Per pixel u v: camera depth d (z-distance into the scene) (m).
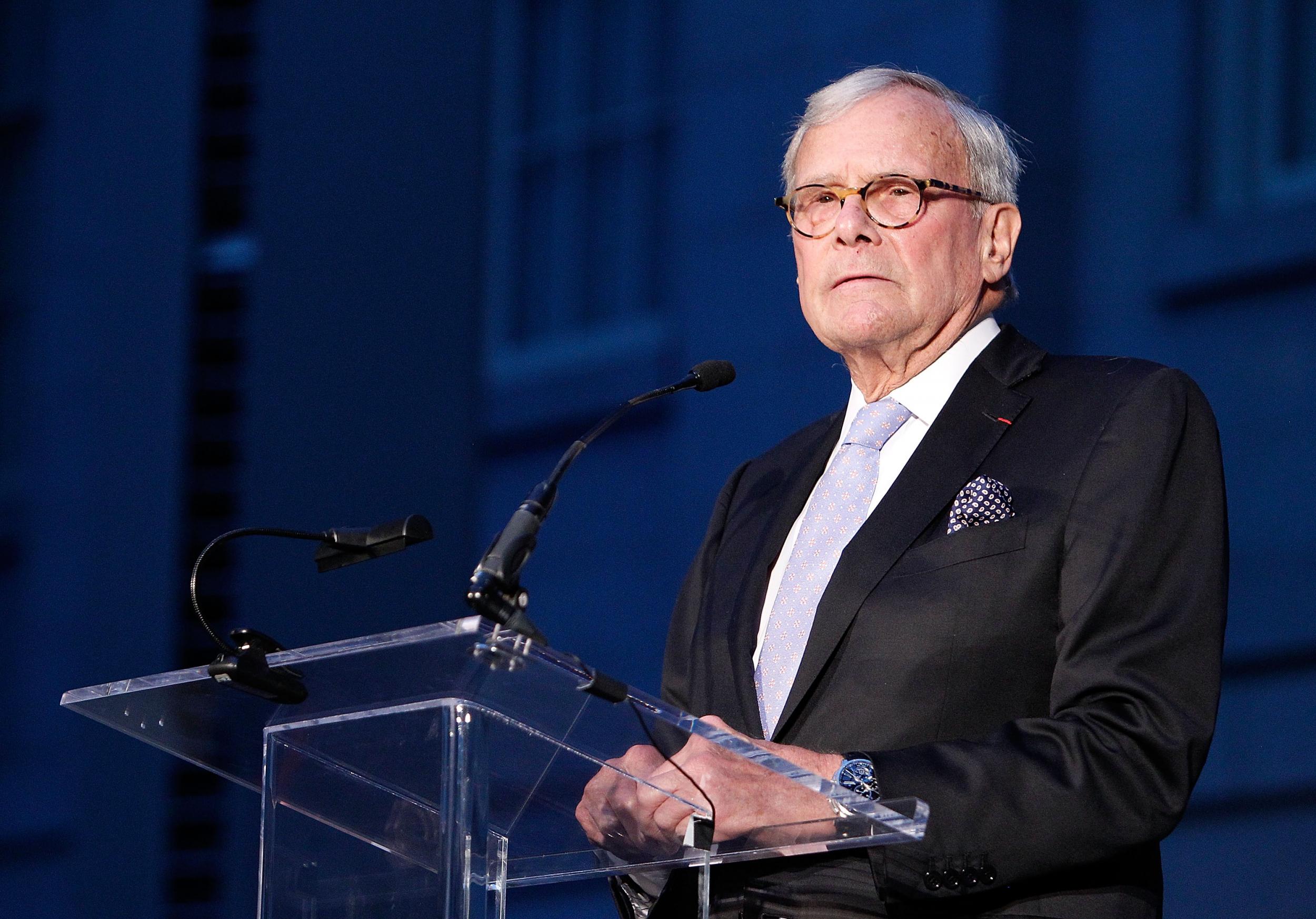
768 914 5.91
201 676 5.28
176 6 14.11
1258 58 12.18
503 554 5.20
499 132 14.42
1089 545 6.04
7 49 14.52
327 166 13.67
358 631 12.91
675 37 14.03
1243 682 11.54
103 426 13.75
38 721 13.41
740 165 13.62
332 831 5.44
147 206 13.97
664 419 13.55
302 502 13.16
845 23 13.33
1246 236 11.98
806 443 7.59
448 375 13.56
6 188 14.33
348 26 13.90
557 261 14.10
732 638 6.74
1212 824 11.45
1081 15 12.70
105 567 13.50
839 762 5.56
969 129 7.30
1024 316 12.43
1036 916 5.73
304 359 13.38
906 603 6.17
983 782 5.54
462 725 5.15
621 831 5.70
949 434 6.62
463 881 5.07
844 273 7.02
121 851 12.96
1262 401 11.77
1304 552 11.46
